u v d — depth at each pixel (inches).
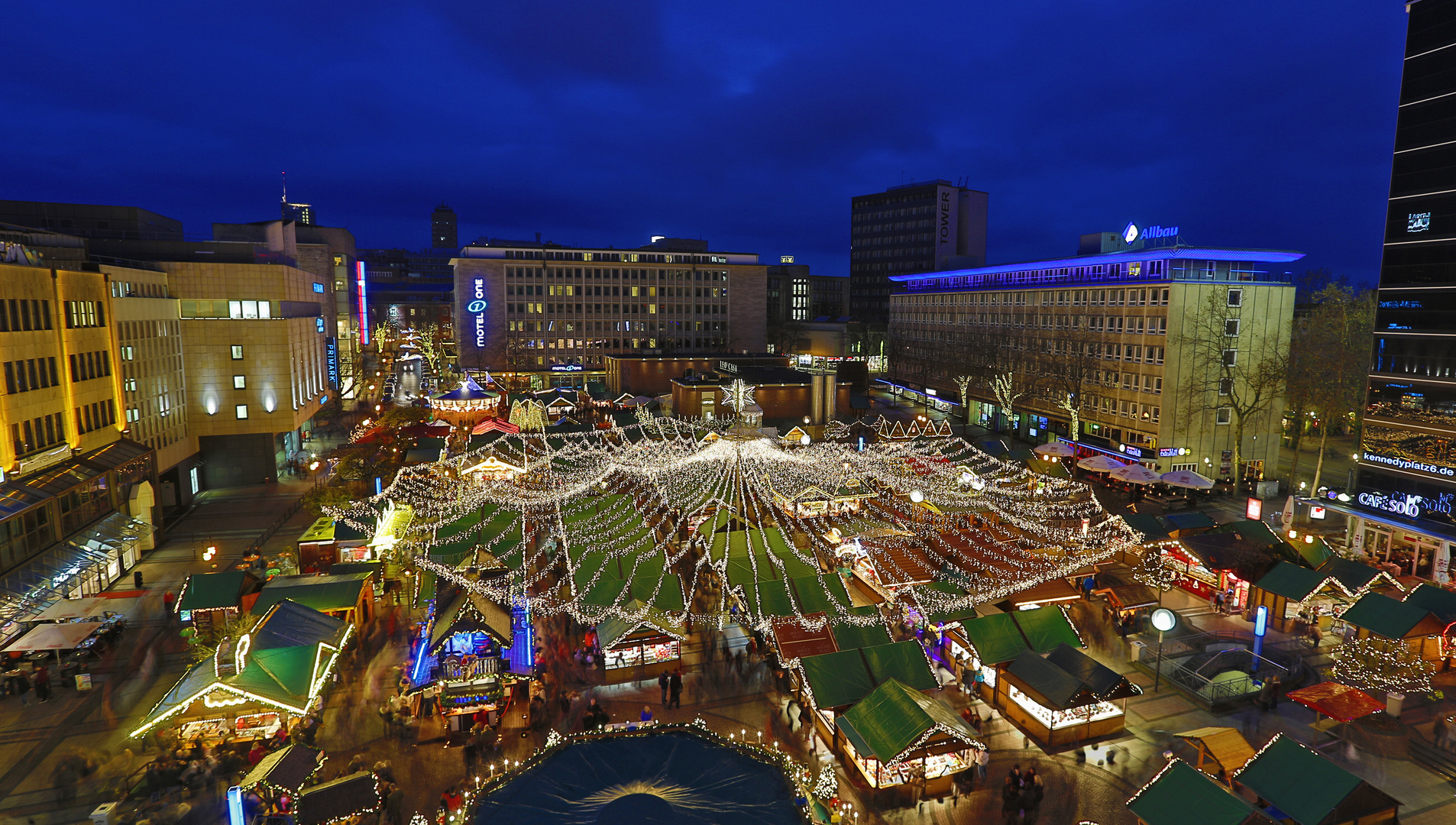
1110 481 2578.7
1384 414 1731.1
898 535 1831.9
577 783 821.9
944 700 1208.8
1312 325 3036.4
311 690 1074.1
